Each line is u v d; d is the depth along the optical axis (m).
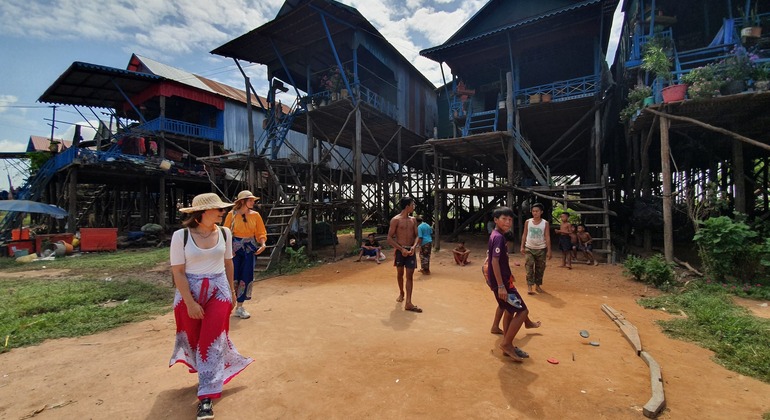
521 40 14.38
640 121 9.43
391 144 21.62
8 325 4.79
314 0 12.39
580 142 17.53
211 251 2.96
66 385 3.22
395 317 5.34
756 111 8.52
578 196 13.38
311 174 14.94
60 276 9.27
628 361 3.70
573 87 13.47
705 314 4.85
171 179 18.27
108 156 15.47
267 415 2.73
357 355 3.86
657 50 8.57
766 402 2.89
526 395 2.99
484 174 20.27
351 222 17.45
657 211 10.27
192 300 2.83
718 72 7.93
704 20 11.26
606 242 10.59
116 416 2.73
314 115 16.23
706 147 11.40
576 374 3.38
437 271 9.26
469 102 15.90
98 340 4.43
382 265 10.16
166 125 18.83
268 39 14.78
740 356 3.70
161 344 4.25
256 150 16.59
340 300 6.38
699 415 2.71
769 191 13.48
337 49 16.03
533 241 6.81
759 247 6.55
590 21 12.89
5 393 3.09
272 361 3.70
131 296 6.77
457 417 2.68
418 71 20.55
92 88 18.72
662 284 7.04
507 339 3.72
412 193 23.25
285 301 6.33
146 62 20.52
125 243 15.64
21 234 13.25
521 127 15.73
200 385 2.74
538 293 6.83
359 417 2.70
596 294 6.73
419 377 3.32
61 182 17.64
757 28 8.38
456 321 5.16
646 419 2.66
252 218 5.49
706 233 7.11
